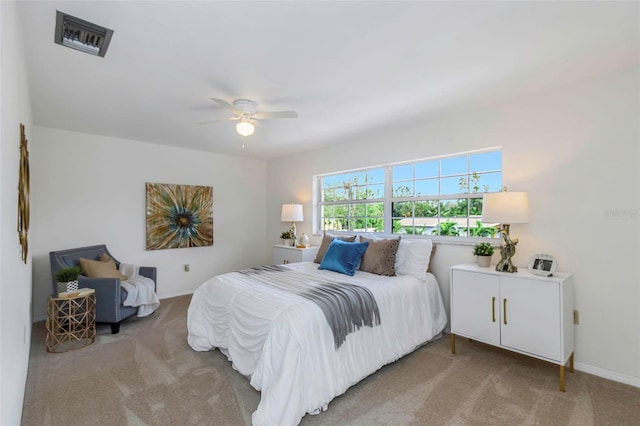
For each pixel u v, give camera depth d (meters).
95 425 1.78
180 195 4.73
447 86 2.50
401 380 2.27
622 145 2.26
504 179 2.84
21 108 1.87
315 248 4.57
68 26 1.70
